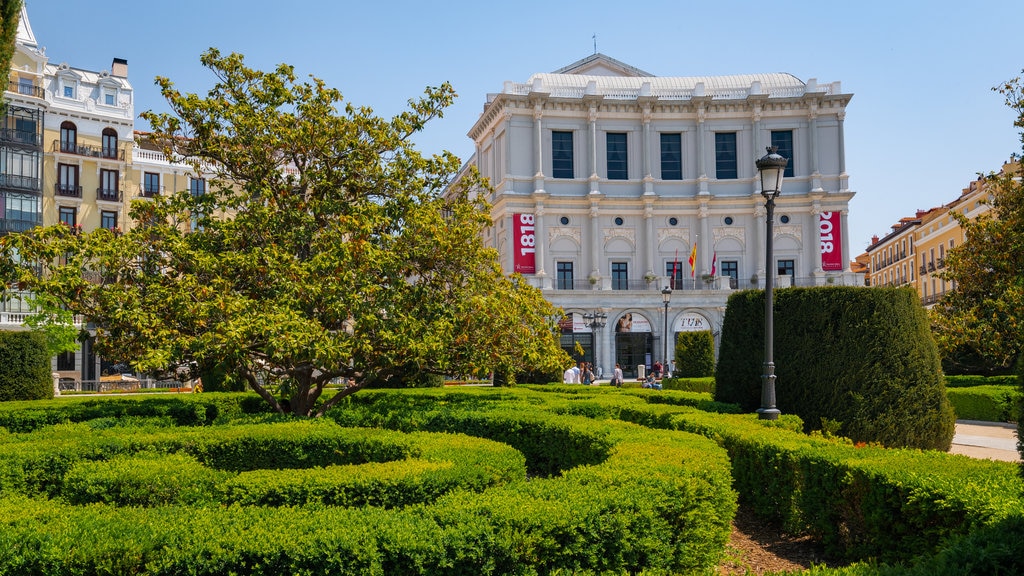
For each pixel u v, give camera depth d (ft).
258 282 46.39
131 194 175.94
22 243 43.01
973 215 176.55
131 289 43.21
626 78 199.41
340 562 14.90
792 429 36.76
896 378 39.88
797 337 42.70
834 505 24.56
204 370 45.06
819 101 185.26
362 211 48.29
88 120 171.12
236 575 14.82
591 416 47.03
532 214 182.70
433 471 22.77
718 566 23.99
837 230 183.42
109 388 139.85
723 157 189.37
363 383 49.67
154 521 16.38
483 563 15.58
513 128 185.06
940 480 20.51
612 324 177.68
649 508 17.85
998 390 73.72
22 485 26.08
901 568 15.02
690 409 42.93
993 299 84.74
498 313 48.01
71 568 14.46
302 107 51.78
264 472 22.71
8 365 64.75
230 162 51.70
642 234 186.91
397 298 45.34
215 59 51.26
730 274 186.29
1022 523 16.47
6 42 49.62
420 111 54.29
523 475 25.86
